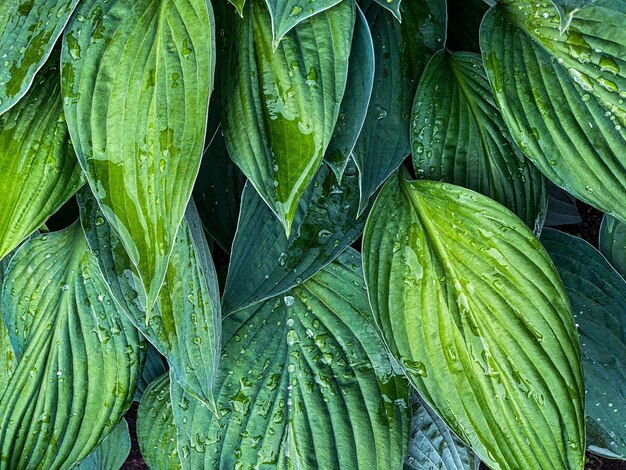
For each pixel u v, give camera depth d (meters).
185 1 0.57
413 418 0.78
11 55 0.58
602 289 0.77
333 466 0.70
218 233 0.76
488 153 0.68
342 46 0.59
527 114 0.64
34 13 0.59
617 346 0.76
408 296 0.65
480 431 0.64
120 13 0.58
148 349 0.82
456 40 0.79
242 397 0.70
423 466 0.79
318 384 0.70
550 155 0.64
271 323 0.71
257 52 0.60
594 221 0.90
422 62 0.69
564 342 0.63
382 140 0.67
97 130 0.56
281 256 0.68
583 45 0.65
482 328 0.64
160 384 0.78
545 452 0.63
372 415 0.70
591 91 0.64
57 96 0.64
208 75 0.56
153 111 0.56
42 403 0.70
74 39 0.57
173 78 0.56
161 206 0.55
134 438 0.94
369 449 0.70
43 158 0.62
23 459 0.71
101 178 0.56
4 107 0.58
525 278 0.64
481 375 0.64
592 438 0.77
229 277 0.68
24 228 0.61
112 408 0.71
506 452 0.63
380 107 0.67
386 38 0.69
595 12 0.65
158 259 0.55
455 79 0.69
